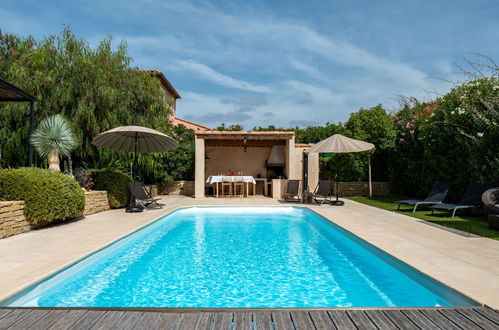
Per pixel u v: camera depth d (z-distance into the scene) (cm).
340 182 1520
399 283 426
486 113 821
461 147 941
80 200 758
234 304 360
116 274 462
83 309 292
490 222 671
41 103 1122
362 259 540
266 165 1731
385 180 1548
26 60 1145
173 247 621
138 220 789
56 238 578
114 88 1276
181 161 1627
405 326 259
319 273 469
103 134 907
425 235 604
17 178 636
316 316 280
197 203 1200
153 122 1455
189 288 409
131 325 260
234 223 881
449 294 339
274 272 473
